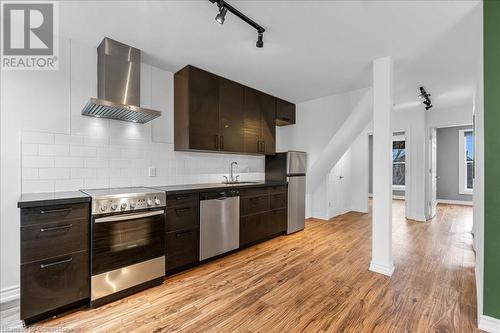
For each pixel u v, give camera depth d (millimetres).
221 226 2844
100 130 2479
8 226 2006
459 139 6770
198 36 2211
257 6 1766
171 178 3043
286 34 2156
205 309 1864
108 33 2168
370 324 1683
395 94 3953
